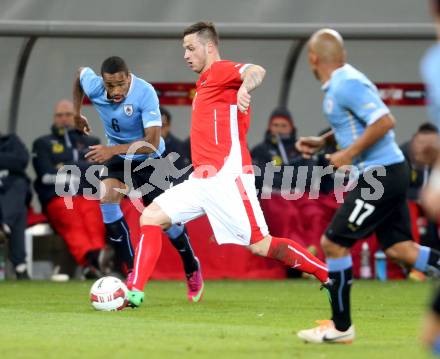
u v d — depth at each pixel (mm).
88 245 45750
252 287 41750
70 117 47094
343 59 22281
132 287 29625
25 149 46656
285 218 45781
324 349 20625
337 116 22266
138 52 50406
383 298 36125
